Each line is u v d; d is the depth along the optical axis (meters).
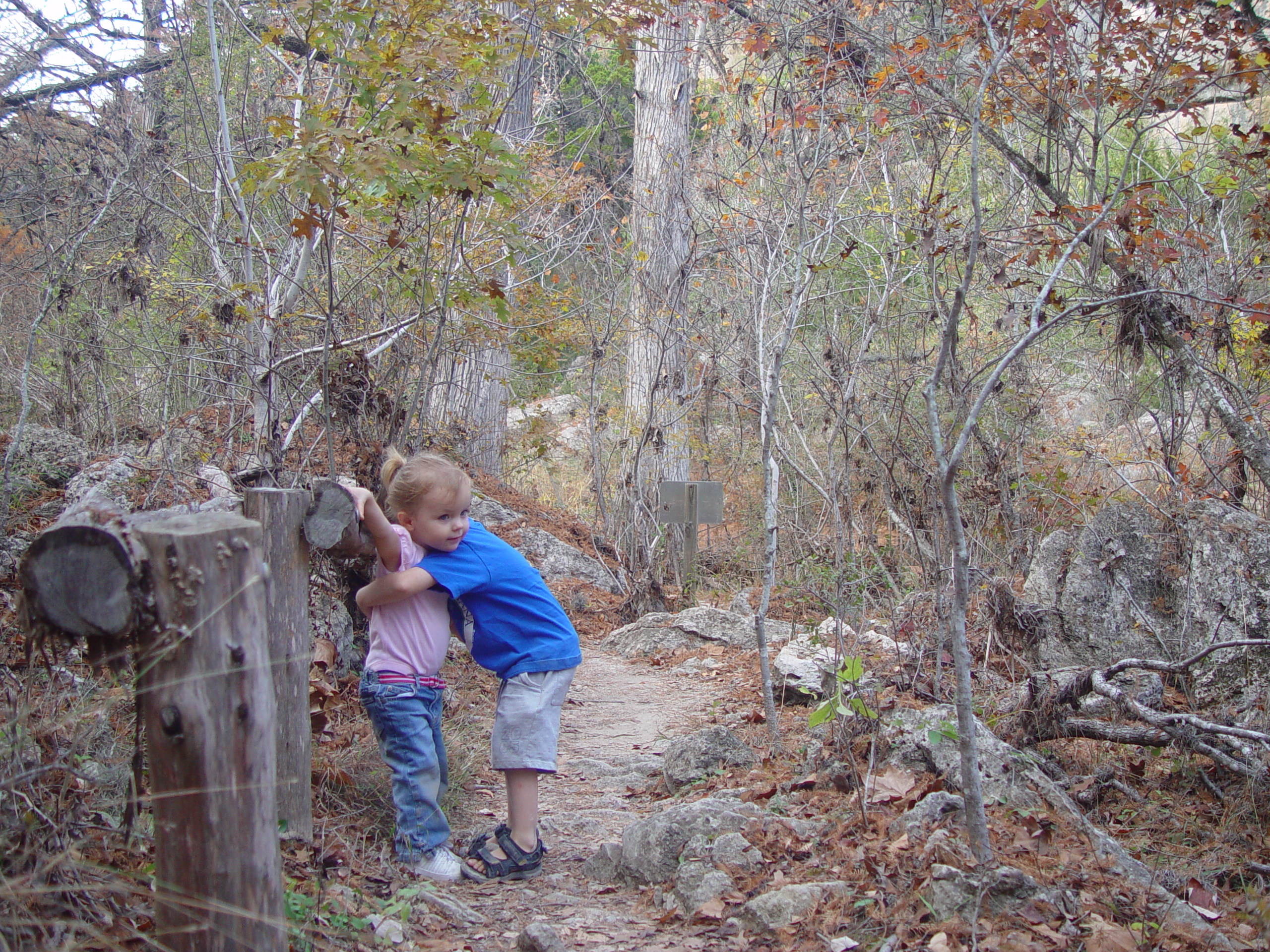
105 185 6.61
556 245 9.05
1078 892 2.87
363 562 3.80
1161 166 8.21
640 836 3.39
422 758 3.31
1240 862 3.57
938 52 5.64
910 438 7.02
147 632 1.97
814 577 6.33
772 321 7.66
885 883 2.87
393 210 5.30
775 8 6.33
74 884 2.23
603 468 11.45
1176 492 6.07
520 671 3.41
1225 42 5.25
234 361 5.77
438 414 7.91
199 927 1.94
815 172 5.64
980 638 5.89
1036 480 7.04
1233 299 5.34
